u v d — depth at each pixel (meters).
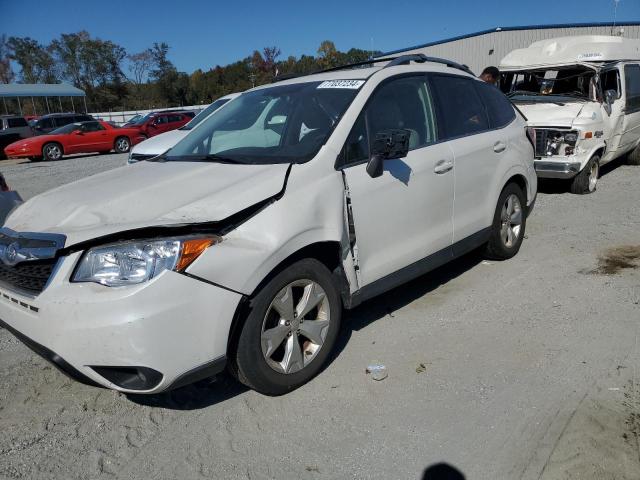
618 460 2.46
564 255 5.29
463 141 4.35
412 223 3.82
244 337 2.87
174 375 2.62
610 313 3.95
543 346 3.53
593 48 8.60
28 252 2.74
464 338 3.72
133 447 2.77
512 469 2.46
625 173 9.58
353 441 2.72
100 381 2.66
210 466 2.60
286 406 3.05
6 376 3.51
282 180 3.04
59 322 2.58
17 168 18.00
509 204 5.07
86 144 21.02
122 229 2.60
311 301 3.17
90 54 64.94
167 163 3.81
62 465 2.65
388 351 3.60
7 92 37.38
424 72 4.28
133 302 2.50
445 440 2.68
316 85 3.98
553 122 7.67
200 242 2.64
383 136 3.36
